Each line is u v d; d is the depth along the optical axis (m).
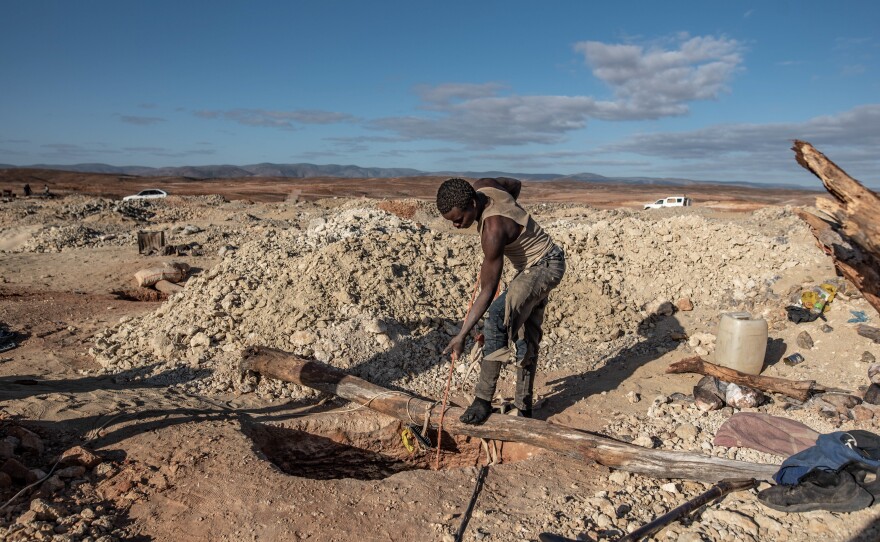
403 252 6.86
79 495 3.12
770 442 3.73
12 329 6.55
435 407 4.13
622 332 6.05
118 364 5.23
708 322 6.12
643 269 7.30
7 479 3.16
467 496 3.35
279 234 8.52
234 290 6.17
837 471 2.99
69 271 11.37
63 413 3.97
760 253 7.16
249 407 4.49
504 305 3.82
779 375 4.84
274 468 3.50
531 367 4.21
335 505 3.19
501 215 3.68
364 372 5.04
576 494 3.37
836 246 3.01
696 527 2.93
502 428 3.91
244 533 2.92
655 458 3.44
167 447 3.63
